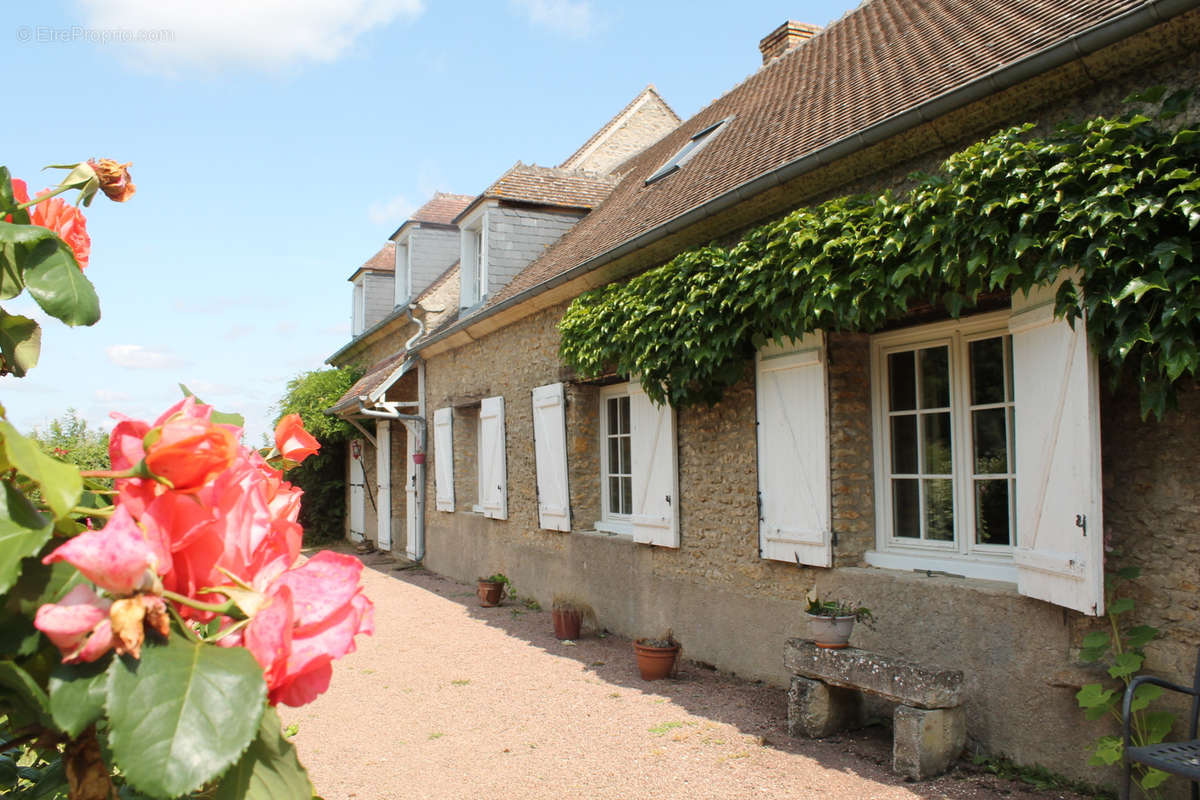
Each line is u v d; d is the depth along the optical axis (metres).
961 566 5.08
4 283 1.15
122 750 0.76
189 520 0.88
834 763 4.64
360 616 0.99
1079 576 3.88
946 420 5.37
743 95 10.65
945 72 5.45
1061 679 4.17
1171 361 3.38
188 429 0.83
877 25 8.59
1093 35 3.85
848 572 5.53
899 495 5.69
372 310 20.34
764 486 6.21
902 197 5.02
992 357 5.08
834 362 5.70
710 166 8.06
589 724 5.61
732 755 4.87
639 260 7.48
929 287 4.69
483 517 11.62
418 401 14.37
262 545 0.99
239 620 0.91
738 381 6.57
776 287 5.32
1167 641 3.82
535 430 9.79
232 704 0.81
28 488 1.14
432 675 7.14
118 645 0.77
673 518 7.24
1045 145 3.84
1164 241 3.39
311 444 1.31
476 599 10.83
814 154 5.34
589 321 7.63
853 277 4.79
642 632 7.86
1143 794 3.85
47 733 1.05
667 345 6.44
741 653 6.55
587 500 9.16
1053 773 4.23
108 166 1.31
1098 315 3.70
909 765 4.37
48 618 0.77
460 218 13.09
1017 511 4.48
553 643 8.11
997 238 4.00
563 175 12.77
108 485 1.16
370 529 17.44
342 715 6.15
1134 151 3.52
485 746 5.33
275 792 0.93
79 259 1.30
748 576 6.46
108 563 0.78
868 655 4.79
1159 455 3.88
